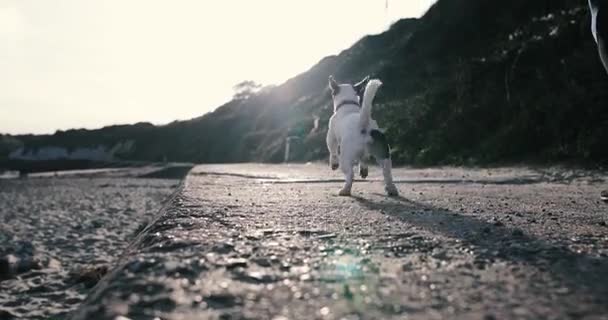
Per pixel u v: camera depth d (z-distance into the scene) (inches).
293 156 1173.1
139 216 514.0
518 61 676.1
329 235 110.1
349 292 67.1
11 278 226.1
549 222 134.2
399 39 1587.1
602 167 441.4
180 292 67.1
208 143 2551.7
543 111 580.1
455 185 307.6
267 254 89.4
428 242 102.3
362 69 1615.4
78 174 1760.6
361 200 198.7
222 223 128.6
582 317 57.1
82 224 445.1
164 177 1523.1
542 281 72.4
